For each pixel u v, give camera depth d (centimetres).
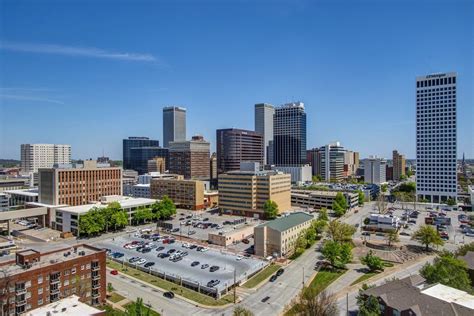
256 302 9556
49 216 18938
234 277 10488
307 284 10838
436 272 9444
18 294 8075
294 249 14338
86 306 7338
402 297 7988
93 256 9588
